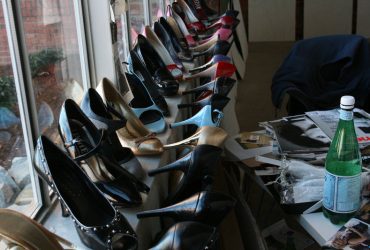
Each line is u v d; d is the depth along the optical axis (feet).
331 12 22.84
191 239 2.99
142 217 3.50
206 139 4.54
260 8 23.04
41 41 4.57
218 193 3.46
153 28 8.32
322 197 4.21
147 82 6.09
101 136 3.76
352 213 3.92
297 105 8.89
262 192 7.61
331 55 9.31
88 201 3.37
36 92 4.35
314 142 5.13
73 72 5.54
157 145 4.57
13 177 3.86
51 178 3.18
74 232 3.49
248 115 13.47
